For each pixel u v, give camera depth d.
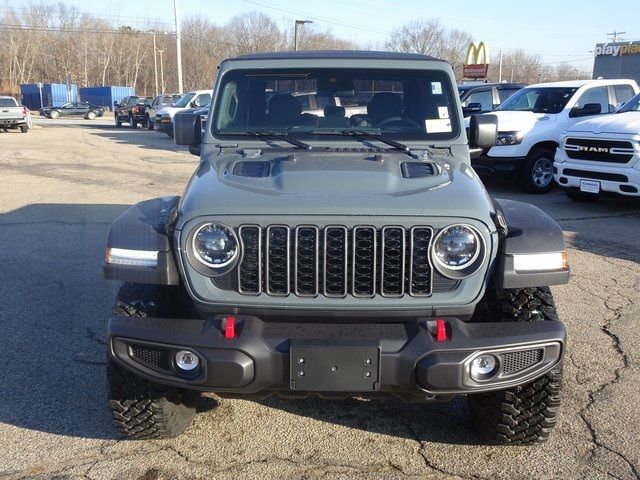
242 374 2.97
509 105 12.77
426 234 3.05
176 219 3.26
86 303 5.86
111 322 3.17
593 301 5.92
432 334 3.02
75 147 21.31
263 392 3.14
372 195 3.16
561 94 12.01
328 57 4.38
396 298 3.07
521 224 3.34
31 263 7.12
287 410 4.05
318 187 3.24
